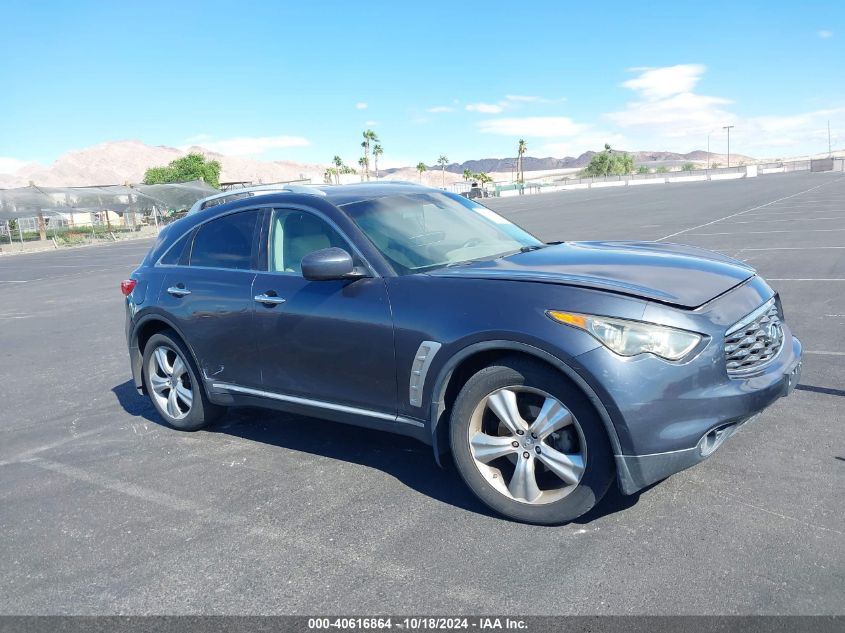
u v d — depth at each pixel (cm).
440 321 349
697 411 305
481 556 313
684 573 286
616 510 344
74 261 2678
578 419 316
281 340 420
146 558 335
